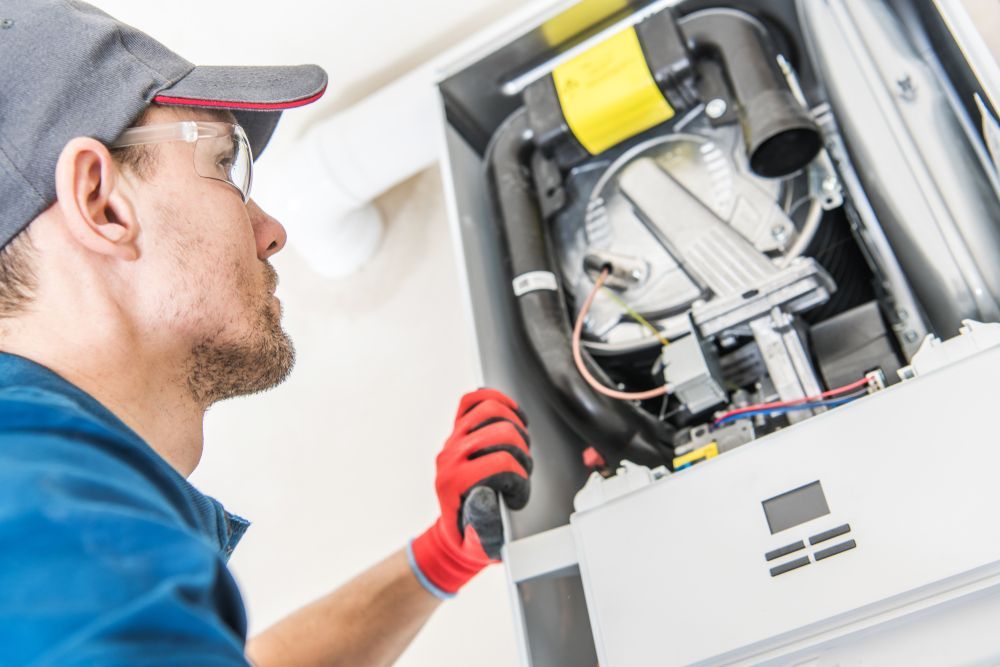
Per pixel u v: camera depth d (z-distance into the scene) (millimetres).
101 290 765
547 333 1208
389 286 1851
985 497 757
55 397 599
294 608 1677
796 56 1348
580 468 1296
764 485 857
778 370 1050
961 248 1024
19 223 754
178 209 838
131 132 839
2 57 790
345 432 1774
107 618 384
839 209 1219
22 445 521
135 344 778
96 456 538
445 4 1613
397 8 1604
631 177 1282
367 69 1722
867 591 772
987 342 819
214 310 827
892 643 771
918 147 1076
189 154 873
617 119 1272
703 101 1255
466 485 1016
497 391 1134
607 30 1402
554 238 1319
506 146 1365
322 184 1684
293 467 1793
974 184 1030
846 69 1173
